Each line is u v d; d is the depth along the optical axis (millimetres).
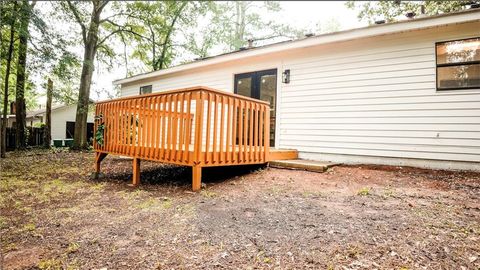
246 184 5051
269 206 3791
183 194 4586
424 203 3746
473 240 2598
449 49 5953
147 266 2324
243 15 23266
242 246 2619
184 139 5211
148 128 5418
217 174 6164
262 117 6117
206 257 2439
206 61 9602
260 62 8664
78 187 5465
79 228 3227
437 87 6016
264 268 2234
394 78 6457
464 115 5719
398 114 6398
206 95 4715
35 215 3736
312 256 2389
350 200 3986
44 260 2484
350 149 7004
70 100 14266
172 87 11469
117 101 6191
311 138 7609
